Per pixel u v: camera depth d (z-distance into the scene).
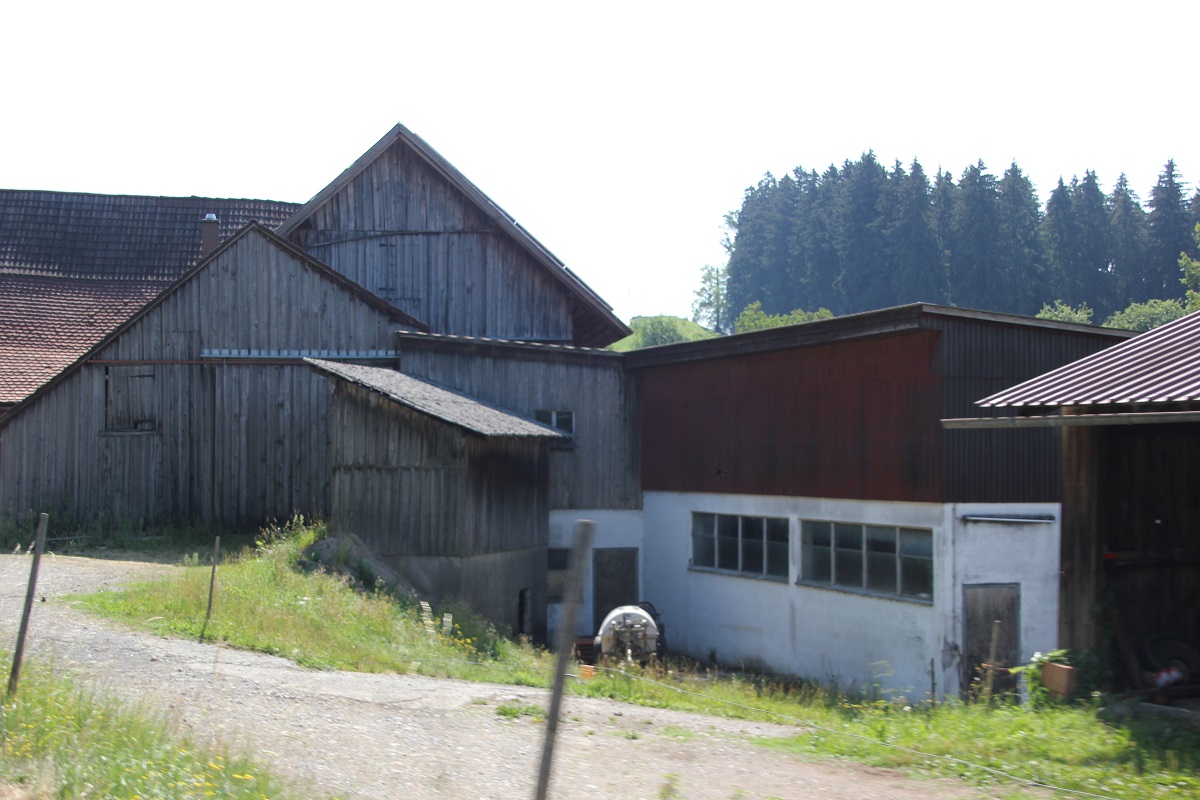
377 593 17.19
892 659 17.98
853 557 19.11
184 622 13.19
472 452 18.81
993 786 7.82
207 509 23.00
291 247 23.27
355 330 23.52
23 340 26.58
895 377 18.11
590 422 24.25
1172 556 11.80
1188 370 10.26
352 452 19.25
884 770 8.38
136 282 29.38
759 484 21.34
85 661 10.86
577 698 11.88
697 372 23.16
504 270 26.66
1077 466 11.41
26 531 21.83
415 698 10.70
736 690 14.55
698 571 23.02
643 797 7.50
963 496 17.27
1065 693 10.81
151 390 23.00
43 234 29.81
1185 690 10.80
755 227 96.44
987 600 17.34
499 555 19.84
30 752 6.89
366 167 26.02
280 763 7.85
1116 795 7.49
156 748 7.24
